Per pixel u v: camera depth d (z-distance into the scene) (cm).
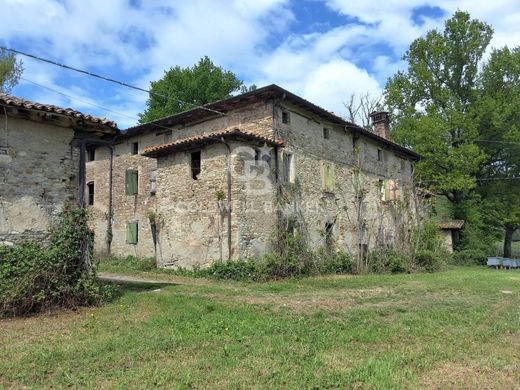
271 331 653
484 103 2700
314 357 532
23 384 442
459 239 2850
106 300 866
